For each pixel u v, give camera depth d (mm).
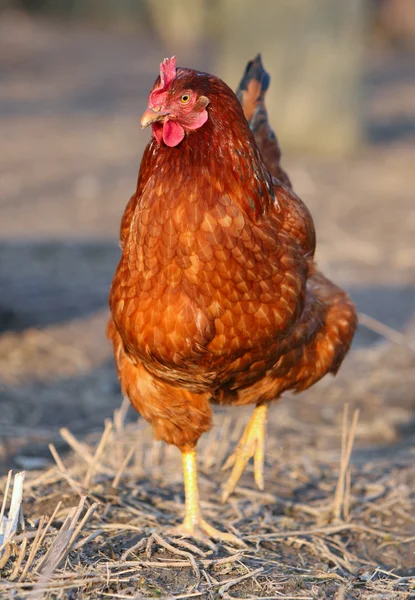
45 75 29312
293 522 5863
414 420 8336
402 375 9344
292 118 19547
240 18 18500
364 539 5758
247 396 5500
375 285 11852
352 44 19312
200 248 4594
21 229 14266
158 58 33406
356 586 4910
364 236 13984
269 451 7270
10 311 10836
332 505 6055
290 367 5348
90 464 6242
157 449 6859
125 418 8312
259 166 4848
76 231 14289
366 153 19969
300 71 19219
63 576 4531
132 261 4777
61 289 11797
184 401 5254
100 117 23594
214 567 4926
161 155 4773
